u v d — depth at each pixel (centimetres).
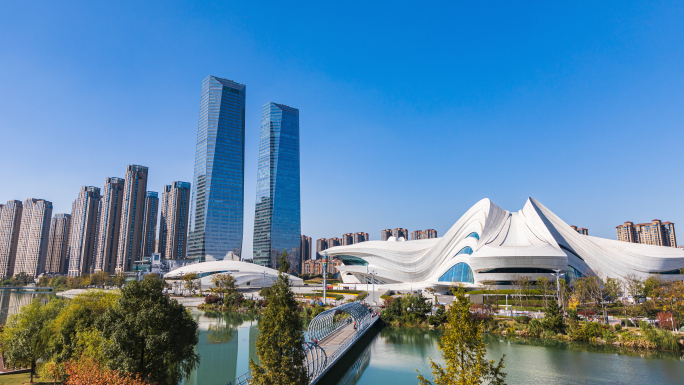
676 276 12925
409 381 5362
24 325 4909
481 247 13188
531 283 12381
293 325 3497
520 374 5350
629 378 5172
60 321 4784
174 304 3803
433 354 6781
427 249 15988
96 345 4066
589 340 7250
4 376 5012
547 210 15725
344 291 15500
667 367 5650
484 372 2686
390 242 17300
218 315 11831
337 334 7425
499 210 15575
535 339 7512
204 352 7169
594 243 14062
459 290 2880
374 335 8362
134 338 3447
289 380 3353
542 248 12512
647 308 9050
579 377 5222
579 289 10631
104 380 2914
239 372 5931
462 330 2750
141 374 3372
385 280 16362
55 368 4278
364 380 5422
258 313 11975
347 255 17662
